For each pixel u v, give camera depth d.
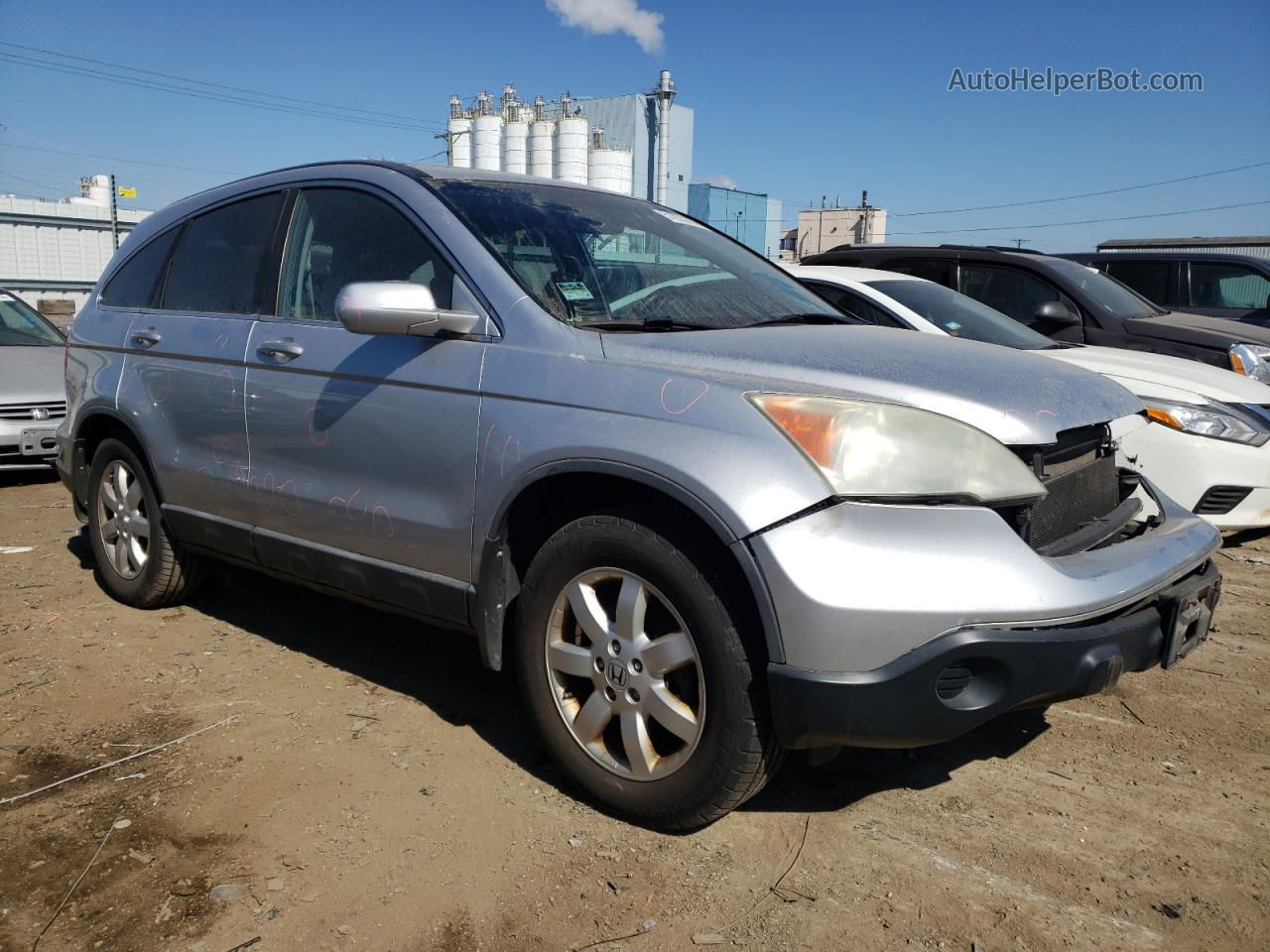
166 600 4.31
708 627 2.40
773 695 2.30
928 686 2.24
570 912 2.31
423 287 2.87
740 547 2.30
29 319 8.61
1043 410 2.59
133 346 4.12
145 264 4.33
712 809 2.50
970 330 5.88
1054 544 2.59
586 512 2.80
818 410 2.35
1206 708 3.56
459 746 3.12
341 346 3.22
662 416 2.49
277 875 2.42
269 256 3.67
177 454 3.87
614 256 3.29
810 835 2.67
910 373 2.59
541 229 3.22
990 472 2.38
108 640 4.00
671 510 2.50
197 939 2.19
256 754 3.04
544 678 2.77
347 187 3.49
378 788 2.84
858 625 2.22
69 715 3.30
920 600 2.23
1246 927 2.33
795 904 2.36
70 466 4.56
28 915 2.26
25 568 5.01
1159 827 2.77
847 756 3.14
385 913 2.29
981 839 2.68
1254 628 4.40
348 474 3.20
